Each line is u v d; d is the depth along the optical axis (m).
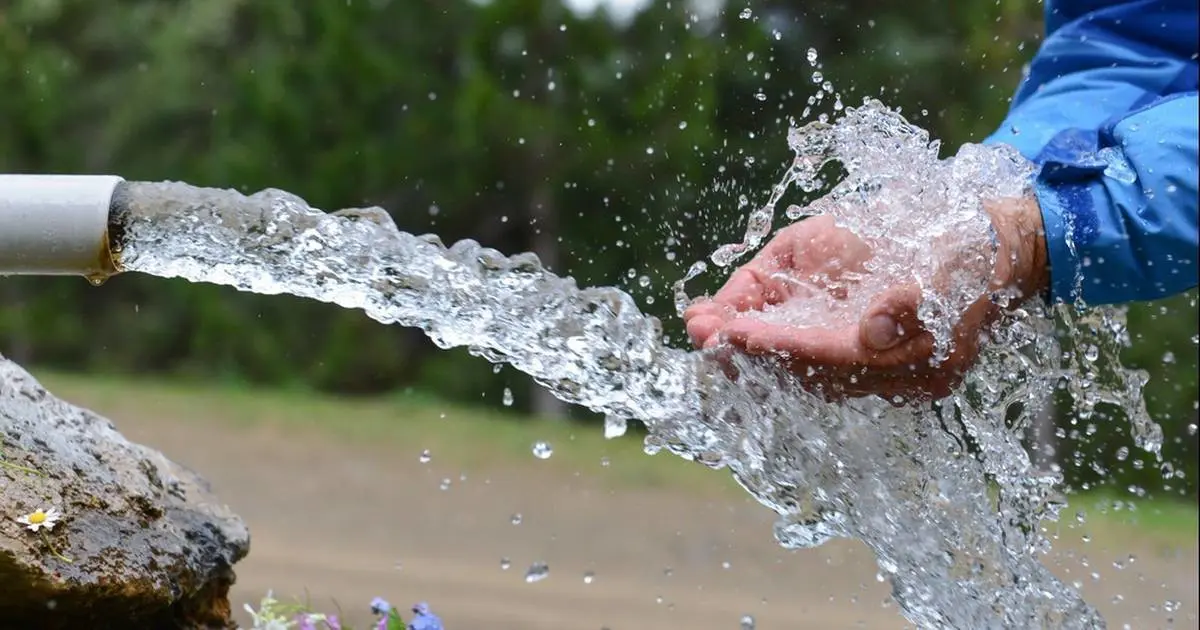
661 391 1.96
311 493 6.37
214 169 11.62
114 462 1.87
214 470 6.80
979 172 1.96
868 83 6.20
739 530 5.88
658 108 8.52
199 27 12.45
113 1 12.73
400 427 8.77
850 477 1.97
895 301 1.80
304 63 11.46
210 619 2.00
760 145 3.94
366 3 11.47
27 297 12.26
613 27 9.95
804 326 1.95
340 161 11.14
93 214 1.66
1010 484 2.08
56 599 1.56
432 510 6.16
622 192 9.49
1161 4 2.37
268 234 1.80
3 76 12.20
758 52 6.28
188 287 12.21
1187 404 7.63
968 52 6.31
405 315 1.94
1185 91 2.29
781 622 4.16
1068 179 1.98
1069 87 2.37
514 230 10.67
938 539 1.98
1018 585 2.00
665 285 3.17
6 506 1.57
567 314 1.97
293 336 12.06
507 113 10.04
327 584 4.18
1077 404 2.34
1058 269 1.94
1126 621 3.88
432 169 10.96
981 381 2.04
